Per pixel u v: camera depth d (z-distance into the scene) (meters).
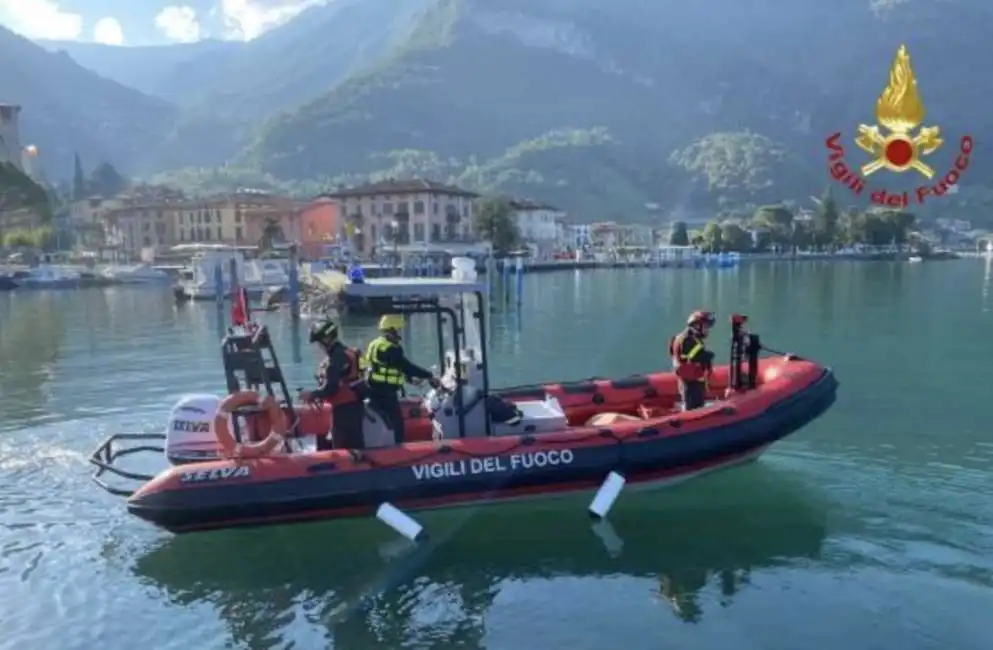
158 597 7.50
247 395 8.49
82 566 8.07
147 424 13.50
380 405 8.82
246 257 59.81
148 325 30.45
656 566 8.01
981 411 13.98
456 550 8.40
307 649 6.68
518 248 89.19
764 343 23.47
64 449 11.79
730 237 105.88
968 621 6.89
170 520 8.12
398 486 8.45
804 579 7.67
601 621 7.02
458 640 6.78
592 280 61.75
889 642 6.59
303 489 8.28
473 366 9.32
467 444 8.76
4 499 9.73
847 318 30.89
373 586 7.71
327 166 198.88
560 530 8.81
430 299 9.10
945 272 72.56
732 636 6.73
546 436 8.97
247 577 7.89
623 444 9.08
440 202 89.88
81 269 59.06
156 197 109.88
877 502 9.51
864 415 13.68
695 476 9.72
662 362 20.14
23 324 31.25
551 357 21.06
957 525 8.82
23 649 6.63
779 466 10.76
